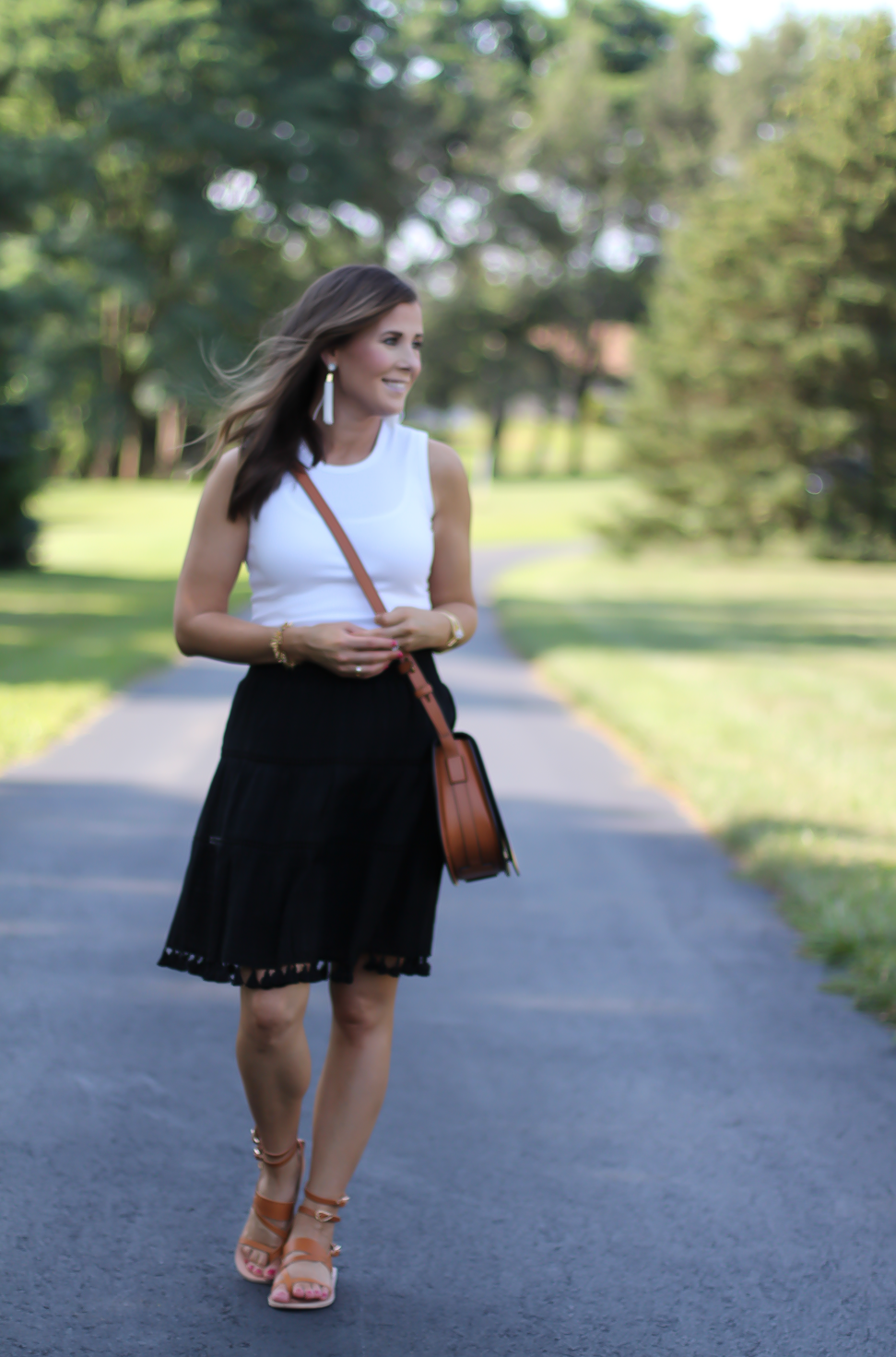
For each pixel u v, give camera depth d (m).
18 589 25.16
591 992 5.29
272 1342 2.90
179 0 52.06
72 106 50.94
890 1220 3.53
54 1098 4.16
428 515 3.17
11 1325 2.92
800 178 39.50
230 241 57.91
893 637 20.94
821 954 5.75
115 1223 3.41
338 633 2.94
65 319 30.59
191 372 53.62
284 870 2.99
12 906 6.15
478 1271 3.23
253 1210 3.22
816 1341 2.96
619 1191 3.66
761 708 12.62
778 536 41.38
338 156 55.50
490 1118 4.11
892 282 39.47
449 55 71.88
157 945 5.70
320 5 56.97
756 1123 4.11
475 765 3.07
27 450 29.88
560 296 84.38
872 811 8.20
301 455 3.11
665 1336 2.97
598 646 17.94
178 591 3.15
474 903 6.57
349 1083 3.18
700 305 41.88
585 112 79.56
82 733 10.87
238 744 3.06
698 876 7.12
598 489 76.94
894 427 40.19
